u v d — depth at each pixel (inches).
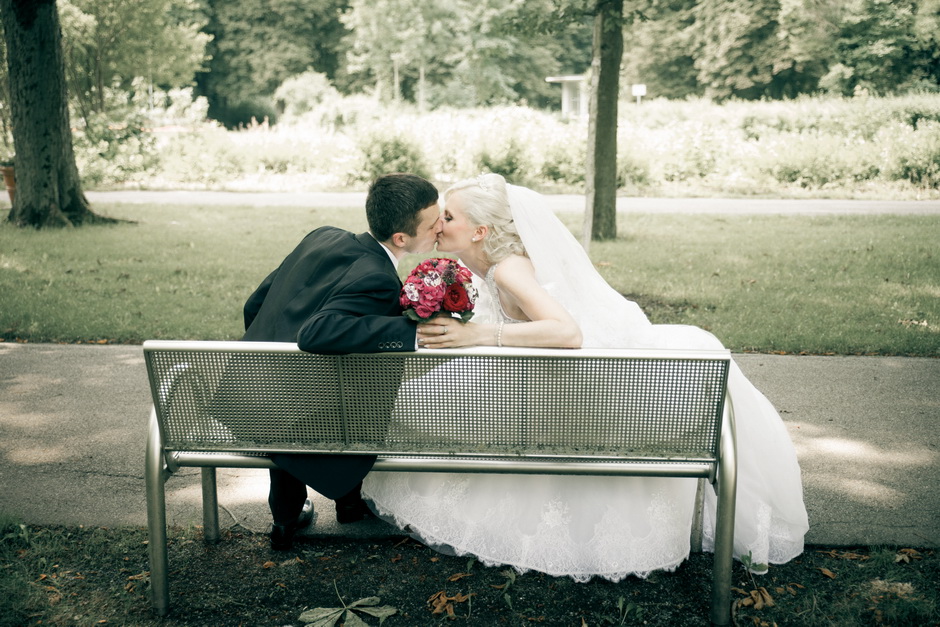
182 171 751.1
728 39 1428.4
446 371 90.5
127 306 266.4
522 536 104.7
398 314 96.1
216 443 95.3
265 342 92.7
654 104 1084.5
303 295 99.3
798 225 470.9
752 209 556.4
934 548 112.8
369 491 109.4
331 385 92.4
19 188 464.8
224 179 756.6
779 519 109.7
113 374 193.2
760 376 191.8
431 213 100.4
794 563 109.7
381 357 90.0
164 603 97.7
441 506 105.8
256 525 120.3
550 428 92.0
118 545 113.5
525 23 339.0
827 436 154.7
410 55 1551.4
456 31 1589.6
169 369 92.4
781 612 98.3
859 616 97.5
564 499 103.6
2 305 262.8
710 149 721.6
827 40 1315.2
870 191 660.1
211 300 277.6
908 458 144.2
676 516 103.9
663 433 91.1
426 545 113.8
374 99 1409.9
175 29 1066.1
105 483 134.1
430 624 96.7
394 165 721.6
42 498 128.3
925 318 250.8
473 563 109.5
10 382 187.2
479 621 97.3
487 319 112.6
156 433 94.3
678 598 101.7
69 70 890.1
